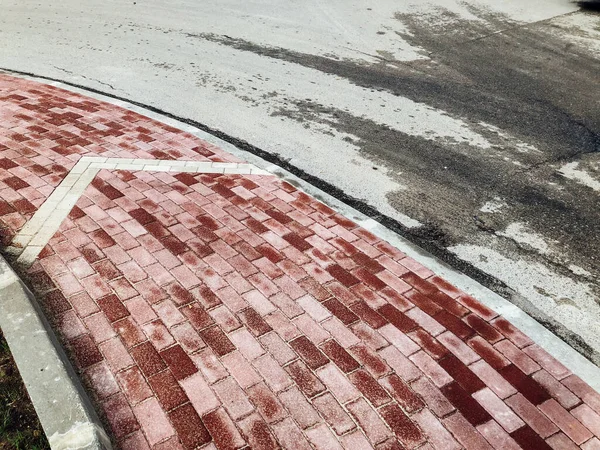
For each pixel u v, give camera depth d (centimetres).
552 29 1074
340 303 414
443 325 400
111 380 344
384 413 331
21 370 323
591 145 682
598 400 349
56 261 440
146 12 1189
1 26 1102
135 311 396
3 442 304
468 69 904
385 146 678
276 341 377
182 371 352
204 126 716
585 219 547
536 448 317
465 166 635
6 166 570
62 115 707
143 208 514
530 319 412
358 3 1230
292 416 327
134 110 744
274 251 468
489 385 354
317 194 564
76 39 1033
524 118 749
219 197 541
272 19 1139
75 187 540
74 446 280
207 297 412
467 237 518
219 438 313
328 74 888
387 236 502
